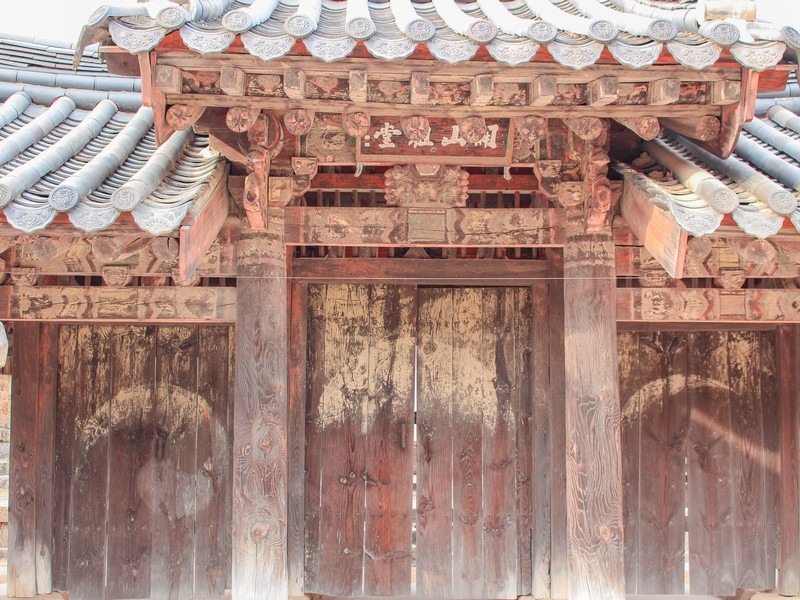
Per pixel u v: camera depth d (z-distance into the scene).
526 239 7.24
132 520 8.53
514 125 6.77
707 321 7.92
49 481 8.46
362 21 5.51
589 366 6.95
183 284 7.76
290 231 7.16
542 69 5.88
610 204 6.96
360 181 7.55
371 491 8.42
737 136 6.22
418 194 7.20
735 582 8.49
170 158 6.89
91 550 8.49
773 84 6.20
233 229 7.37
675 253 6.01
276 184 7.03
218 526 8.50
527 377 8.51
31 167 6.56
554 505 8.20
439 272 8.41
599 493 6.78
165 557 8.48
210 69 5.87
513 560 8.34
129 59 5.93
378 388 8.50
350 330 8.55
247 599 6.58
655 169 7.38
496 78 5.97
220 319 7.72
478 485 8.43
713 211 5.86
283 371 6.93
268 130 6.71
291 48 5.59
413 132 6.33
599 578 6.67
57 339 8.65
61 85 8.97
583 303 7.04
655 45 5.60
